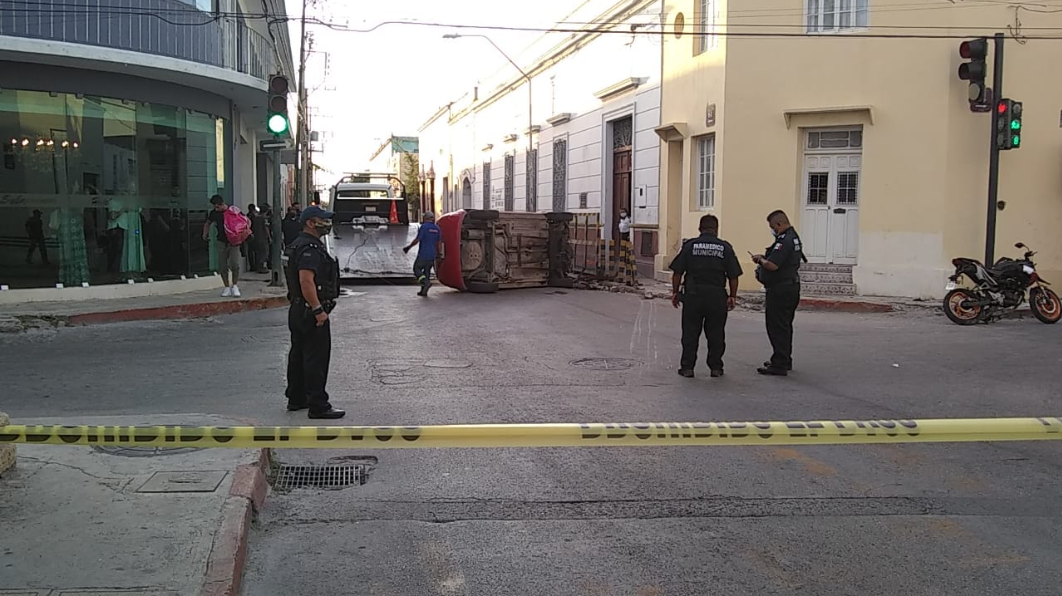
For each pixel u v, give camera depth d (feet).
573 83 87.10
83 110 46.09
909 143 52.06
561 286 64.69
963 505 17.40
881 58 52.24
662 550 15.14
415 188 226.79
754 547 15.26
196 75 48.78
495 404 25.49
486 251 60.95
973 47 45.88
